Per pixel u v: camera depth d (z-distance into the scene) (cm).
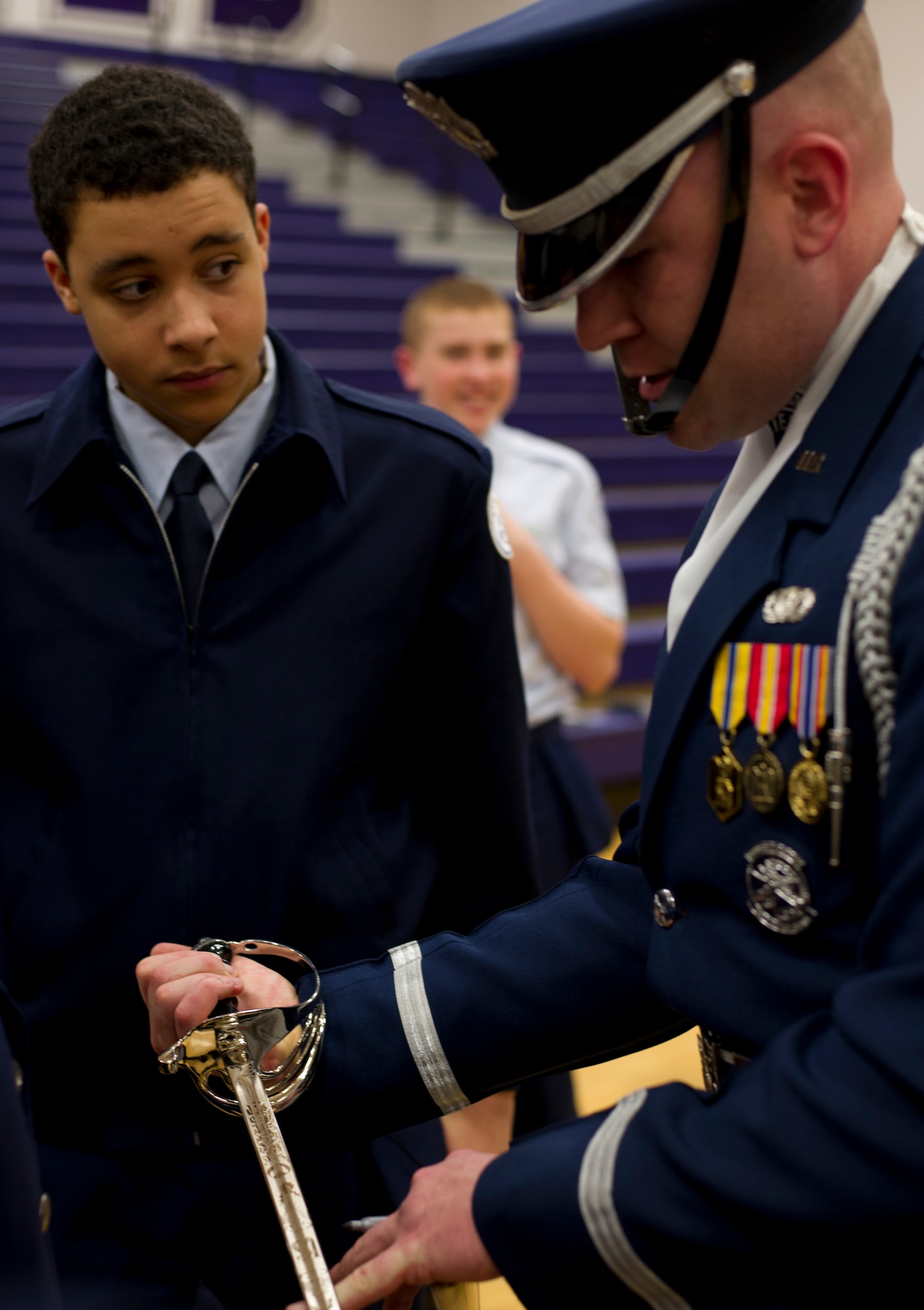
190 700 106
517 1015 91
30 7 991
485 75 71
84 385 111
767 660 73
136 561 108
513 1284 71
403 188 895
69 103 100
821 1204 62
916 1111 60
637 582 496
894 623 67
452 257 788
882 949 65
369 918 108
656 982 79
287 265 723
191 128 96
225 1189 104
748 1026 73
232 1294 105
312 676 107
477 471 116
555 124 71
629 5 68
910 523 68
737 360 74
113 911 104
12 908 107
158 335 100
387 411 116
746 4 67
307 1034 92
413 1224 76
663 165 70
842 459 74
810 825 71
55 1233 103
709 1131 67
